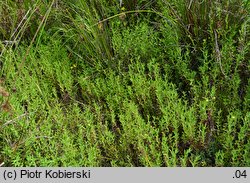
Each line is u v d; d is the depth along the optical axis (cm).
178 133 291
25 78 338
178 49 331
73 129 315
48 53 363
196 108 312
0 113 291
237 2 340
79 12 385
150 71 331
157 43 361
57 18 380
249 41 321
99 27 358
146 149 278
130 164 287
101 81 342
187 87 338
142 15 381
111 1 402
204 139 294
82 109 348
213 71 323
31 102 339
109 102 325
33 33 387
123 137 302
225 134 286
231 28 334
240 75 334
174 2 364
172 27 356
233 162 275
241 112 311
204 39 329
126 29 389
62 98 357
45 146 287
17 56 358
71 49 382
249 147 278
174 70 352
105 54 362
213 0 341
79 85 362
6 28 382
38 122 301
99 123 307
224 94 318
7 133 292
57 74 342
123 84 344
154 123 301
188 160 295
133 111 298
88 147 305
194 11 343
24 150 292
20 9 378
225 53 319
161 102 303
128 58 350
